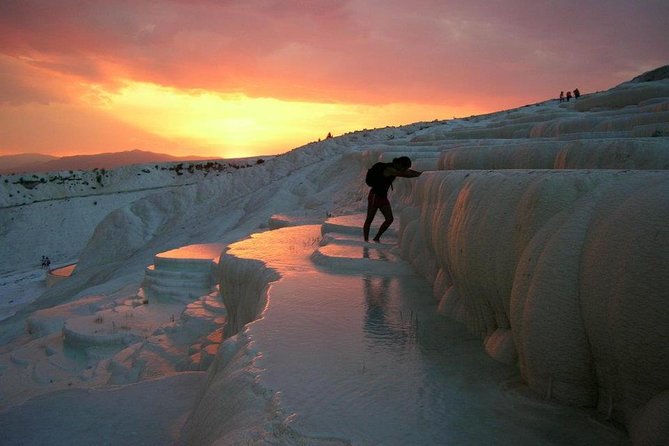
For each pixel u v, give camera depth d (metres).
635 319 2.46
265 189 34.50
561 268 3.07
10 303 36.88
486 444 2.73
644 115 9.14
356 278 6.68
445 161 8.51
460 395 3.32
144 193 84.25
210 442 3.37
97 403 5.94
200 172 92.06
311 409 3.12
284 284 6.33
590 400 3.06
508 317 4.02
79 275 32.16
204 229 32.62
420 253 7.04
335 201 18.91
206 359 8.37
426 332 4.58
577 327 3.00
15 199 76.38
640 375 2.50
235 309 8.21
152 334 11.74
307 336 4.45
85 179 84.50
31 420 5.52
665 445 2.26
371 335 4.49
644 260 2.47
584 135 7.06
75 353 12.73
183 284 15.13
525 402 3.18
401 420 3.00
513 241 3.80
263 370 3.72
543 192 3.46
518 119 18.14
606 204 3.02
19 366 12.77
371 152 17.73
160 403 5.89
